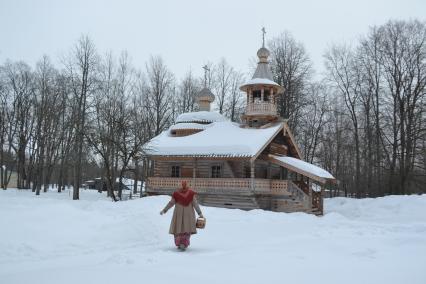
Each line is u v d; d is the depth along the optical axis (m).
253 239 13.75
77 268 8.16
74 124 45.75
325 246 12.07
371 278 7.81
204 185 32.81
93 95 43.91
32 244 10.71
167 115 55.47
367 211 31.22
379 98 45.97
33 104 53.06
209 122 39.53
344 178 58.66
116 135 37.88
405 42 43.53
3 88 52.00
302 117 51.75
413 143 43.38
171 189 34.09
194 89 58.50
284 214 23.42
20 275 7.41
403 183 41.69
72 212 14.33
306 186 35.66
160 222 14.67
